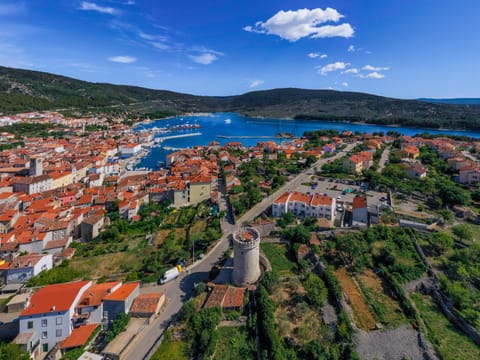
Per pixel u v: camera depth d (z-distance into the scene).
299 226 105.88
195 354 62.28
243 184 179.00
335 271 85.50
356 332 64.12
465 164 180.00
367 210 116.38
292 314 71.19
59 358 64.06
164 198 164.12
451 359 57.16
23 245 108.12
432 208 125.62
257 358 60.53
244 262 81.88
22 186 168.50
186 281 88.81
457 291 72.00
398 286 76.19
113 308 72.38
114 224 132.12
